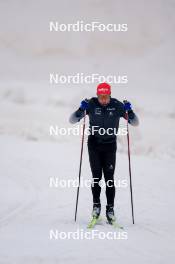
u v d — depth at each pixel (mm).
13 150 57469
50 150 58000
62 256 20172
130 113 26625
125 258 20125
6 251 20781
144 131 80562
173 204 32750
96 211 26422
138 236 24188
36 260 19531
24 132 73688
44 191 36938
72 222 27500
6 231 24906
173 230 25703
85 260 19672
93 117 26328
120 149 57688
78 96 129250
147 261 19750
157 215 29547
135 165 48812
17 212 30125
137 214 29797
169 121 98812
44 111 111562
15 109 114812
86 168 46781
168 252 21203
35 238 23312
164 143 65938
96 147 26625
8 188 37969
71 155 54562
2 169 45969
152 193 36281
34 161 50156
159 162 51344
